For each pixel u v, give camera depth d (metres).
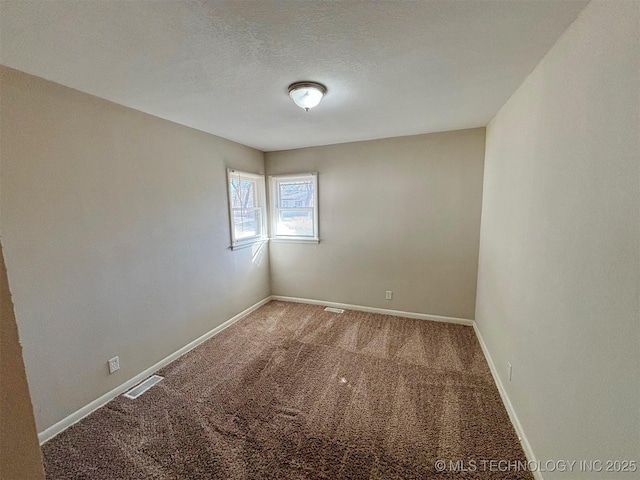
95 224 2.07
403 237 3.64
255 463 1.62
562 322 1.31
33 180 1.73
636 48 0.87
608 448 0.98
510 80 1.89
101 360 2.13
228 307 3.53
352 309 4.03
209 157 3.18
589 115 1.13
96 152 2.07
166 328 2.68
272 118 2.66
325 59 1.62
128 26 1.27
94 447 1.74
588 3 1.15
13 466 0.38
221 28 1.31
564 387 1.28
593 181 1.10
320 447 1.73
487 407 2.05
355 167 3.75
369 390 2.26
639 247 0.85
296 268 4.29
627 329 0.90
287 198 4.27
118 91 1.98
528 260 1.73
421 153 3.43
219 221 3.34
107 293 2.16
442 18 1.26
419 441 1.76
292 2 1.14
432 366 2.59
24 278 1.71
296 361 2.70
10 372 0.37
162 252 2.62
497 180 2.53
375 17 1.25
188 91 2.01
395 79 1.88
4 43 1.37
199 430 1.87
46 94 1.78
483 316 2.95
